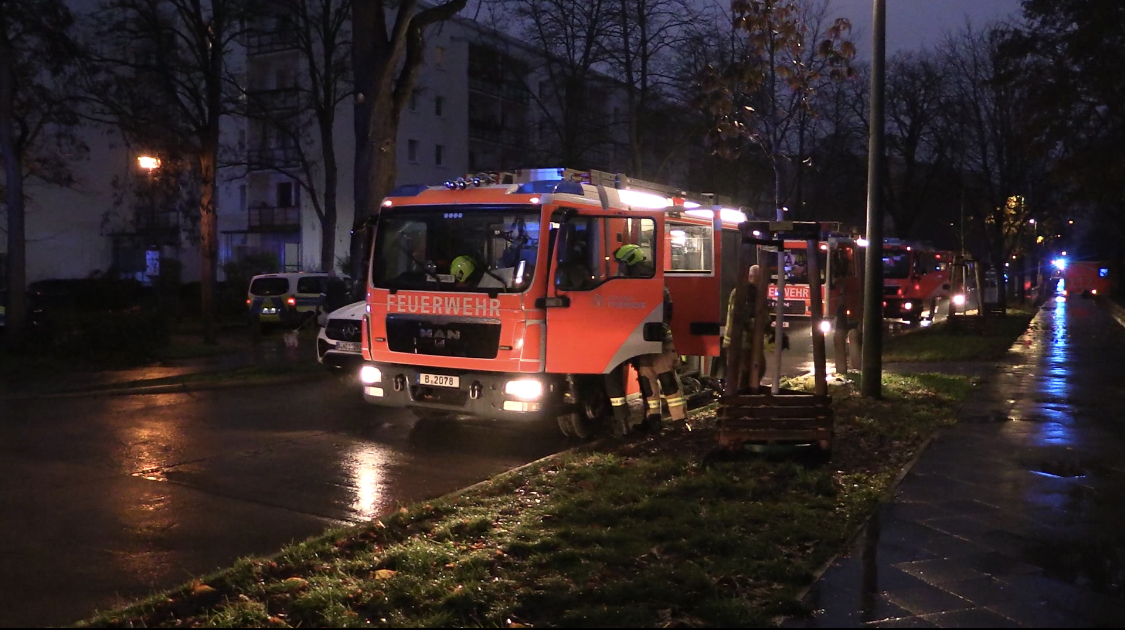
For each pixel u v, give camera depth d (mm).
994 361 18234
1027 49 22000
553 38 27453
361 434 10625
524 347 9312
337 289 17984
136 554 6141
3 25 17562
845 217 40125
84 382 14820
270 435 10531
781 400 8516
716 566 5602
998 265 34156
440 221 9883
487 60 33094
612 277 9891
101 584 5551
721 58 24734
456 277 9633
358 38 17406
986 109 32188
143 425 11141
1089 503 7254
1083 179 21516
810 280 8703
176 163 25297
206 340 21844
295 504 7469
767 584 5414
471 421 11367
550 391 9531
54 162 25297
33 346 17938
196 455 9375
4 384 14602
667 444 9469
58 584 5539
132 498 7605
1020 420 11008
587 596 5105
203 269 22094
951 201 40406
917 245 31422
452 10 17828
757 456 8578
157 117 22734
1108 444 9547
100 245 40094
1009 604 5156
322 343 14773
